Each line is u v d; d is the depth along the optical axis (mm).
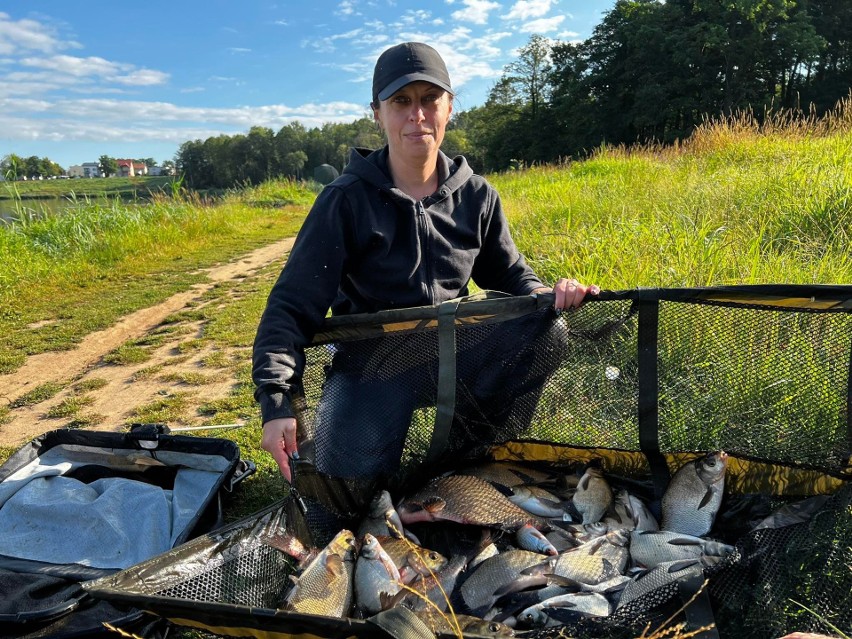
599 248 5090
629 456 2627
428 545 2367
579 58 50406
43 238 10906
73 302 7852
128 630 1953
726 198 6293
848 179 5852
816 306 2178
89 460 3092
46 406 4582
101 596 1568
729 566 1879
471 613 1959
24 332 6570
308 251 2391
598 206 7621
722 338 2359
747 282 3904
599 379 2506
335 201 2461
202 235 14133
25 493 2727
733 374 2393
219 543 1979
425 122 2508
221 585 1949
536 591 1963
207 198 18000
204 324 6609
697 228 5355
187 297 8000
